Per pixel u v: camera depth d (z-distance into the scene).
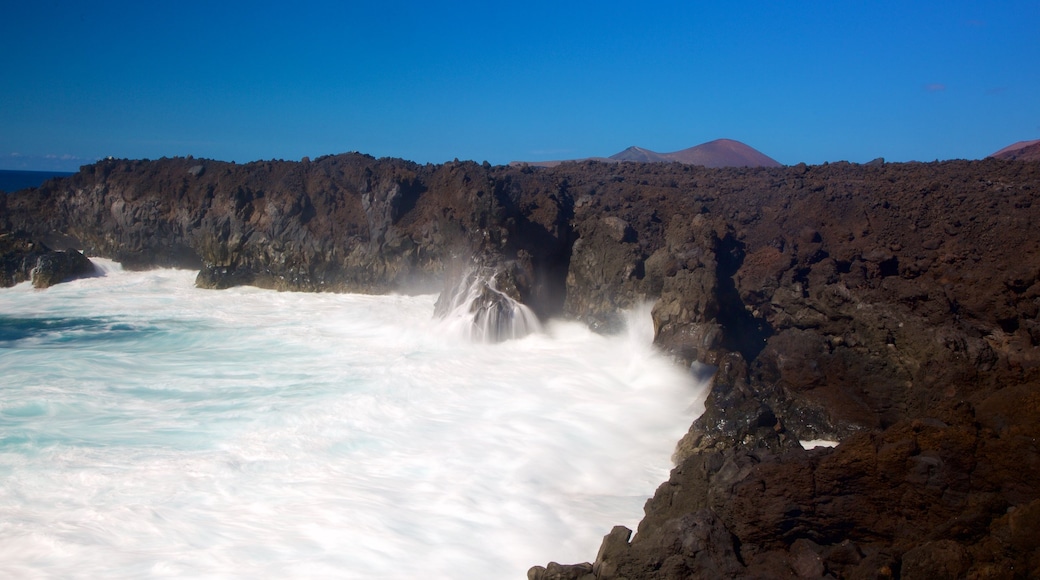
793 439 15.74
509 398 20.06
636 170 41.81
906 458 10.72
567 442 17.03
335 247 36.12
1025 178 30.14
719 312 22.89
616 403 19.73
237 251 37.50
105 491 14.33
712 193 34.25
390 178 35.94
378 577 11.53
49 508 13.68
